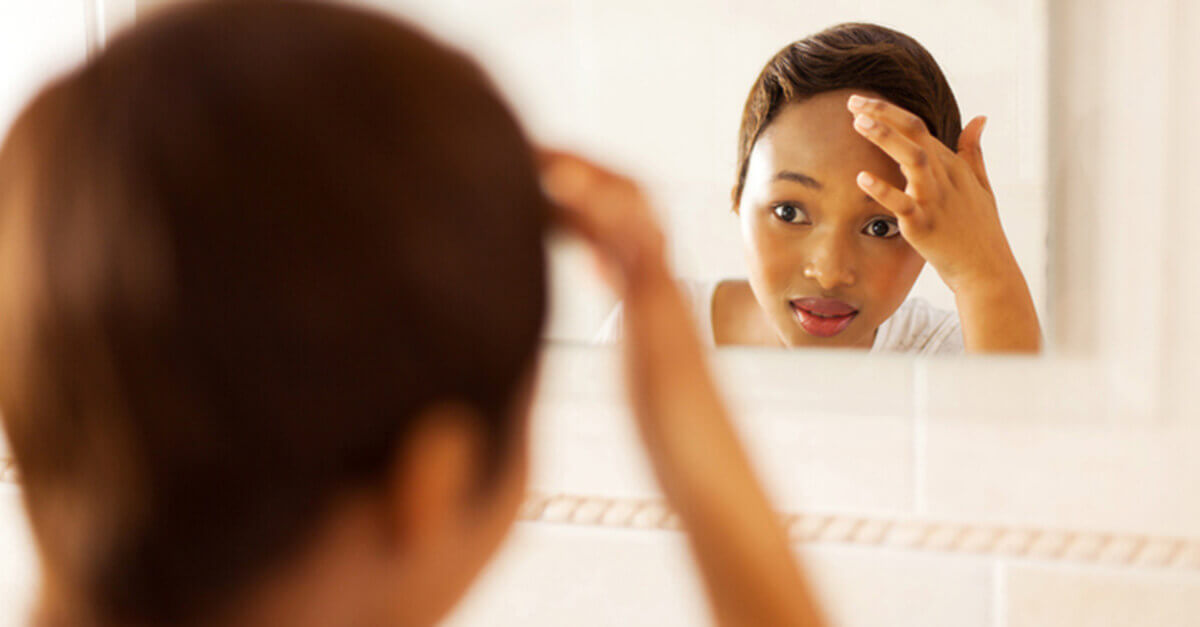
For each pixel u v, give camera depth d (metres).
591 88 0.72
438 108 0.22
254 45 0.22
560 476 0.77
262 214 0.21
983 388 0.69
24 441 0.21
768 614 0.31
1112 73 0.65
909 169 0.68
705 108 0.71
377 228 0.21
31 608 0.23
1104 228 0.66
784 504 0.72
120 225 0.20
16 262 0.21
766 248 0.70
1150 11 0.65
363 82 0.22
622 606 0.77
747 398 0.72
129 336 0.20
